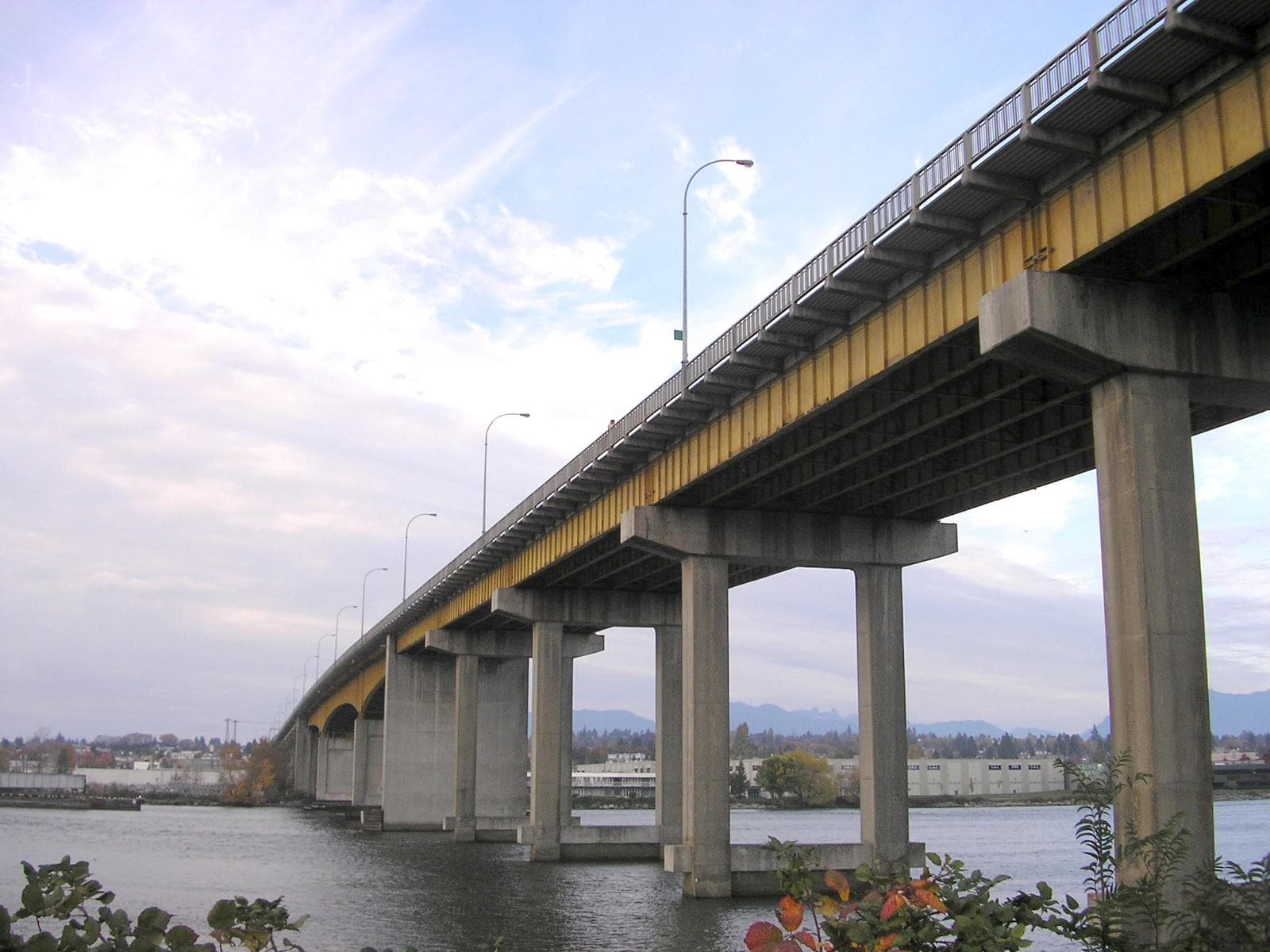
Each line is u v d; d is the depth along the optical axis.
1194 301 31.09
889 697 58.41
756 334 42.94
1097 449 31.50
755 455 49.12
